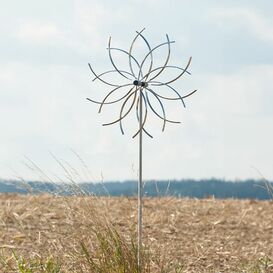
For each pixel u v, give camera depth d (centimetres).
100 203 742
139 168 682
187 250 862
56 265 705
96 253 693
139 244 682
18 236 863
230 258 836
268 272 762
